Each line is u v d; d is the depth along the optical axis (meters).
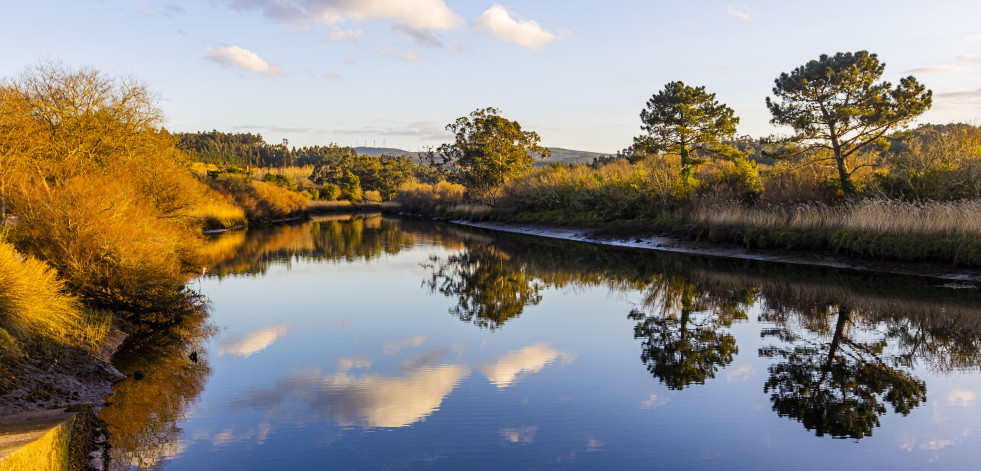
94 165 19.66
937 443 6.91
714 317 13.73
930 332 11.98
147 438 6.84
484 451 6.70
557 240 35.12
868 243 19.84
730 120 42.28
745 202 28.08
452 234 41.03
